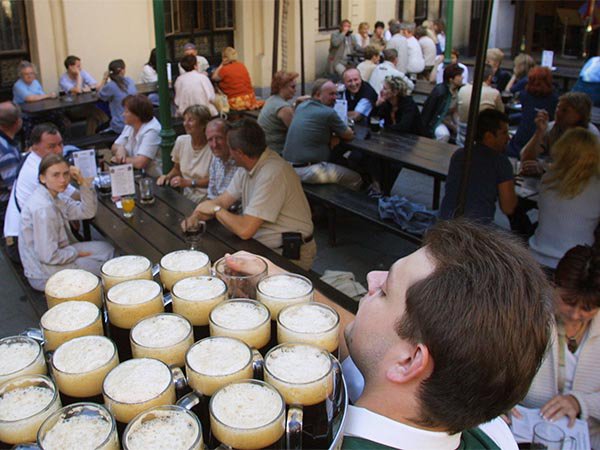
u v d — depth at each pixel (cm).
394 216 405
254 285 123
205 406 90
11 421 79
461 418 79
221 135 384
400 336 82
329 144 523
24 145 734
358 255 467
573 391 197
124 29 927
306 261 340
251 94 807
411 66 1108
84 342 97
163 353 96
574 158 311
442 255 82
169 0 991
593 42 1327
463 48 1505
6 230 344
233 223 317
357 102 634
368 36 1229
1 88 841
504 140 352
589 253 189
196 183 430
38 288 320
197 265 129
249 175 329
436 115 630
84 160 405
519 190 405
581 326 198
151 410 80
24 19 838
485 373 76
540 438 176
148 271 127
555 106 548
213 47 1077
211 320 105
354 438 84
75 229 425
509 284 77
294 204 329
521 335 76
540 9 1437
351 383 119
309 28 1153
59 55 871
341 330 131
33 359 95
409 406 83
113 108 733
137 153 479
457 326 76
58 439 76
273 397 84
